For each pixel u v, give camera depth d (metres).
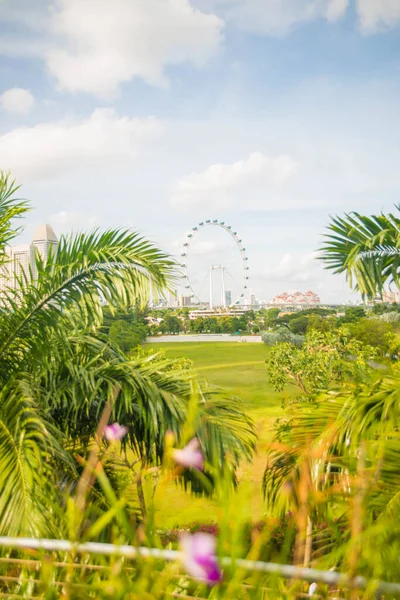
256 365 49.91
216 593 0.80
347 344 16.03
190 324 118.25
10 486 2.95
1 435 3.42
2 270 4.46
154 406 4.31
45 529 2.71
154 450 4.37
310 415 3.41
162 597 0.78
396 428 2.86
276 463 3.51
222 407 4.67
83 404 4.43
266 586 0.77
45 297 4.37
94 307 4.46
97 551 0.86
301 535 0.85
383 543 0.88
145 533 0.81
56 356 4.64
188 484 4.00
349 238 3.57
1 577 0.99
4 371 4.43
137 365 5.02
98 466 0.82
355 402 3.01
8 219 4.56
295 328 74.00
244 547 0.76
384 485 2.25
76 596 0.84
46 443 3.62
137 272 4.45
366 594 0.79
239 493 0.76
